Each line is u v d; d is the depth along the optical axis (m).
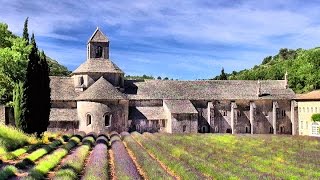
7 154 38.28
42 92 56.91
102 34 93.25
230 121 96.62
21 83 55.62
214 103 95.88
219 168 32.81
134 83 95.31
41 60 57.72
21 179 25.72
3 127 49.38
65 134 72.69
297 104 98.25
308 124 93.50
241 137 77.88
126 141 59.06
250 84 101.12
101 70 89.69
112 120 83.69
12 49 69.25
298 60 172.50
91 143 54.41
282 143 65.25
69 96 86.94
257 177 28.80
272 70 177.50
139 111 89.88
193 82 98.81
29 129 55.66
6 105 64.38
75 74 89.94
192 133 86.19
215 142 65.31
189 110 89.50
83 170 32.97
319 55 158.12
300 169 34.53
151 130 89.06
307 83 149.00
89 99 82.75
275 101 97.88
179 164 34.22
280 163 38.97
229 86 99.50
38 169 29.12
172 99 92.50
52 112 84.06
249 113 97.25
